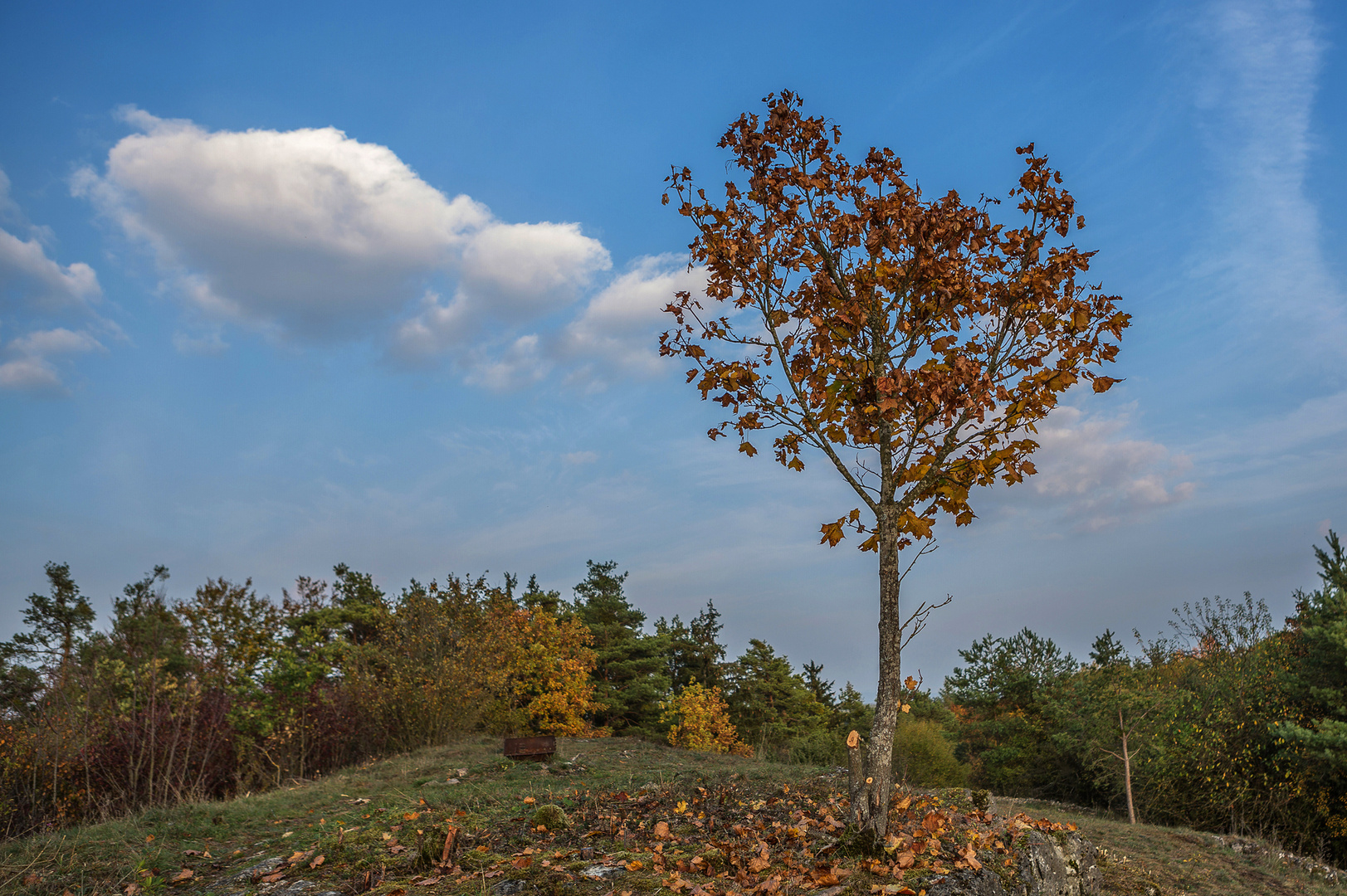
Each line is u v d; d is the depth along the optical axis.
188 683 13.93
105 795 11.84
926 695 36.22
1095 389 6.31
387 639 20.30
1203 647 22.12
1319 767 16.47
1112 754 19.22
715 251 6.61
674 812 7.51
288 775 14.56
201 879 6.48
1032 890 5.71
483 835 6.75
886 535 6.25
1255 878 10.95
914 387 5.87
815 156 6.75
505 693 23.00
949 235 6.15
